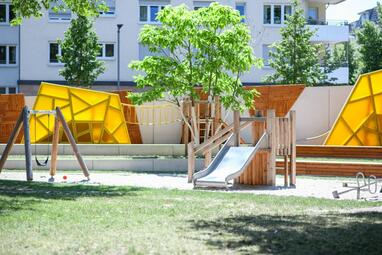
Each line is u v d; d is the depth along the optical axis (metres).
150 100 25.14
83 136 30.56
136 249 7.39
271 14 47.47
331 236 8.57
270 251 7.40
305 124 30.30
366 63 45.97
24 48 45.56
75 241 7.95
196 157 26.33
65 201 13.08
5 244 7.70
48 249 7.38
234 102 25.78
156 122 31.50
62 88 30.59
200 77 25.06
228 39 24.47
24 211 11.13
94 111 30.64
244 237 8.45
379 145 27.34
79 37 40.50
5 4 45.88
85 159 24.45
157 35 24.72
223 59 24.77
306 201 13.77
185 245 7.73
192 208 12.12
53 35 45.62
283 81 41.19
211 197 14.45
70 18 45.78
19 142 30.44
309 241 8.14
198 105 25.33
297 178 21.03
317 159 25.25
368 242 8.09
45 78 45.78
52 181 19.42
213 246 7.69
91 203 12.72
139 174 22.50
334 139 27.83
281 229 9.25
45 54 45.66
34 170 24.34
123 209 11.71
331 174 21.73
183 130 30.91
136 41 46.09
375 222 10.14
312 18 50.59
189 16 24.42
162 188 16.75
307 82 40.62
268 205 12.90
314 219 10.51
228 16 24.53
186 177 21.25
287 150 18.55
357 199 14.55
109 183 18.81
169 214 11.09
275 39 47.38
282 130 18.47
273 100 30.20
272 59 45.59
